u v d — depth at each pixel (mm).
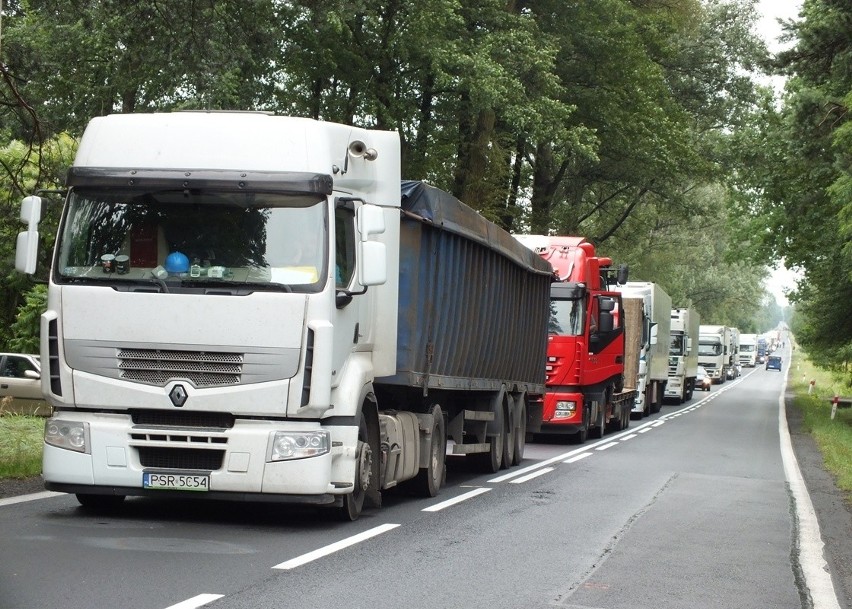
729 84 61875
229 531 12281
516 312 23312
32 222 12750
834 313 53031
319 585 9406
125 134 12766
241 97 27938
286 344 12156
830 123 37031
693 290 121562
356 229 13484
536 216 55125
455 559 11219
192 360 12180
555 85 42250
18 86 20953
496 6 41625
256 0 23578
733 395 79688
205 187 12414
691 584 10562
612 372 35281
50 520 12406
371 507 15383
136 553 10492
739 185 54375
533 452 28609
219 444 12180
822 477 23781
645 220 67000
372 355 14188
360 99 42312
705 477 22266
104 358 12250
